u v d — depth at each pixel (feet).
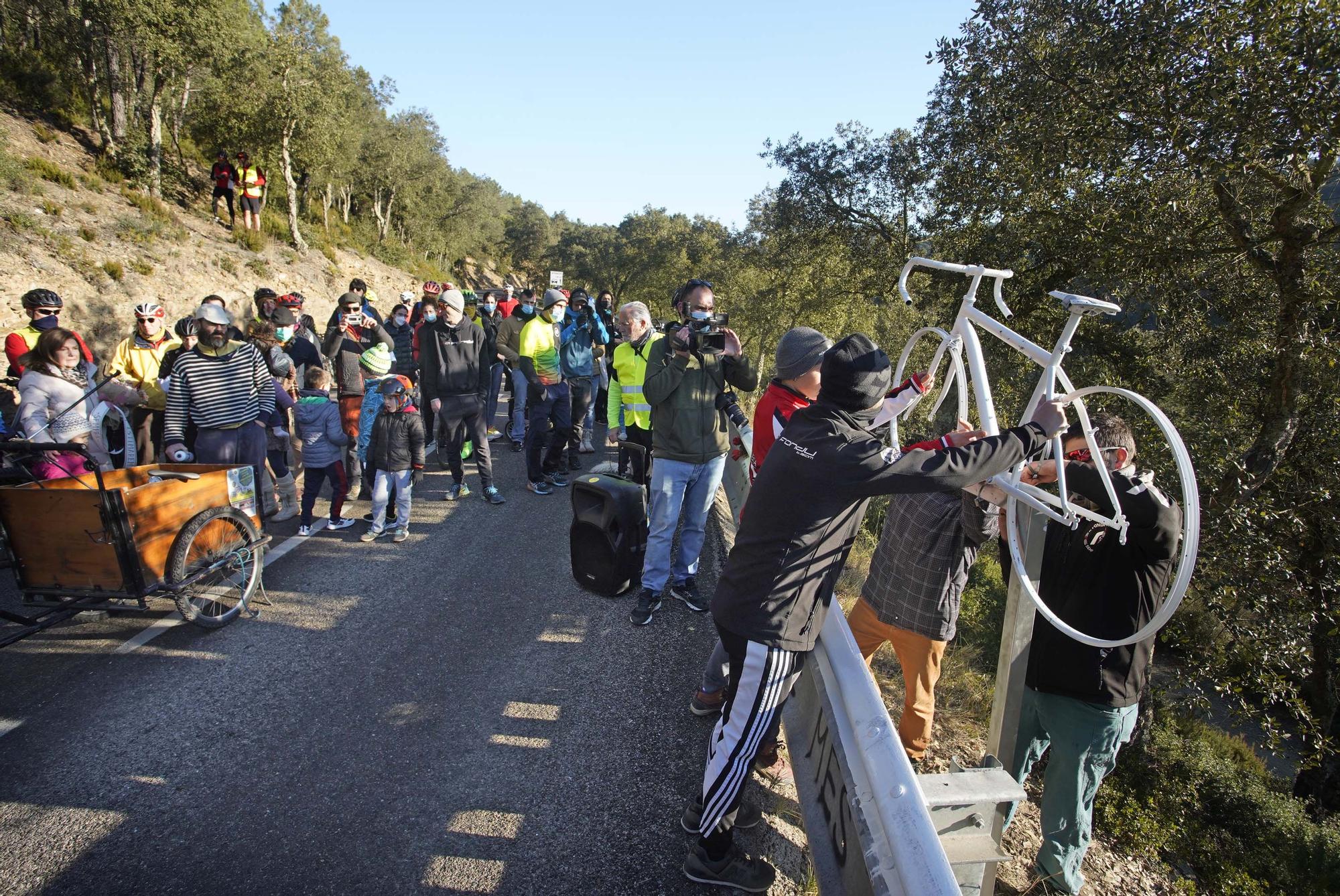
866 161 58.03
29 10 65.82
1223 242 22.26
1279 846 17.16
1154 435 22.22
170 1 59.16
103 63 67.31
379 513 18.92
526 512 21.88
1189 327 25.22
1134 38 19.52
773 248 71.87
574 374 26.58
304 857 8.32
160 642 13.23
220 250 59.67
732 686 7.73
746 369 14.26
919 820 5.26
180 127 76.79
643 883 8.07
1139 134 20.11
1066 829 9.40
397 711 11.25
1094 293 26.30
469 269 221.05
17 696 11.42
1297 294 20.44
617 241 220.43
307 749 10.28
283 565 17.15
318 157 76.23
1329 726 23.00
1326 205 19.93
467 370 21.88
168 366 20.01
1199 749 21.71
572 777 9.79
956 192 30.78
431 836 8.68
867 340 7.10
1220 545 19.66
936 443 7.57
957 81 28.89
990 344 30.19
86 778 9.53
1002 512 8.44
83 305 42.60
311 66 71.15
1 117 58.13
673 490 14.01
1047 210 24.59
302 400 18.49
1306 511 21.03
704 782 7.72
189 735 10.52
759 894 7.97
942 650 10.27
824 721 7.89
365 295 27.86
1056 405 6.14
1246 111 17.10
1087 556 8.79
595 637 13.79
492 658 12.93
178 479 13.85
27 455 12.87
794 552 7.13
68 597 12.87
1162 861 13.25
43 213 47.34
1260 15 16.78
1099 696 8.82
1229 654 20.43
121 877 7.97
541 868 8.25
